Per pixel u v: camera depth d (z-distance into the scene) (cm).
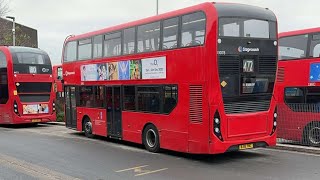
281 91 1370
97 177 895
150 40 1211
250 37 1055
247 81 1051
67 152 1252
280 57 1377
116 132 1410
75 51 1664
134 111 1300
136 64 1273
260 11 1087
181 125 1094
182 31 1085
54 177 899
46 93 2255
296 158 1095
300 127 1324
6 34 3681
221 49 1004
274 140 1113
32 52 2239
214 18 997
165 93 1153
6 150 1304
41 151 1277
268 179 848
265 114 1089
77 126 1686
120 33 1355
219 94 1005
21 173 946
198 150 1039
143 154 1197
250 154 1168
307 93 1306
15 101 2144
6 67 2167
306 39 1311
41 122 2295
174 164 1037
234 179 856
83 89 1620
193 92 1048
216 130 1008
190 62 1054
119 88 1373
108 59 1424
